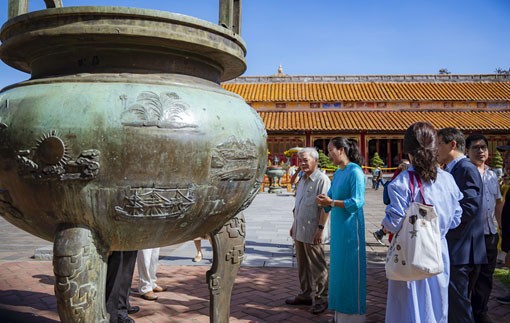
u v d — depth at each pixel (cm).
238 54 259
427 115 2955
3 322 380
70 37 211
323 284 411
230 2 272
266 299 457
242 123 237
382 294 482
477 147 439
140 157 196
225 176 224
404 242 262
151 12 210
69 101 196
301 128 2733
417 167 277
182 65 238
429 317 271
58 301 205
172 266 607
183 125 204
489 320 387
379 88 3209
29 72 289
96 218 204
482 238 340
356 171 356
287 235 870
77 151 191
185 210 215
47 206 203
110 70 219
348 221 353
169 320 393
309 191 416
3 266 604
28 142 194
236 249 279
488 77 3259
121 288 369
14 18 221
